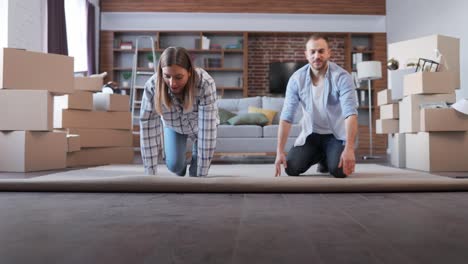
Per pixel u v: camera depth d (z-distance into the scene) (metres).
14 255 0.75
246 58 7.93
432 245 0.83
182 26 7.92
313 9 7.71
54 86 3.19
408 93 3.40
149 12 7.66
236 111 5.33
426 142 3.14
